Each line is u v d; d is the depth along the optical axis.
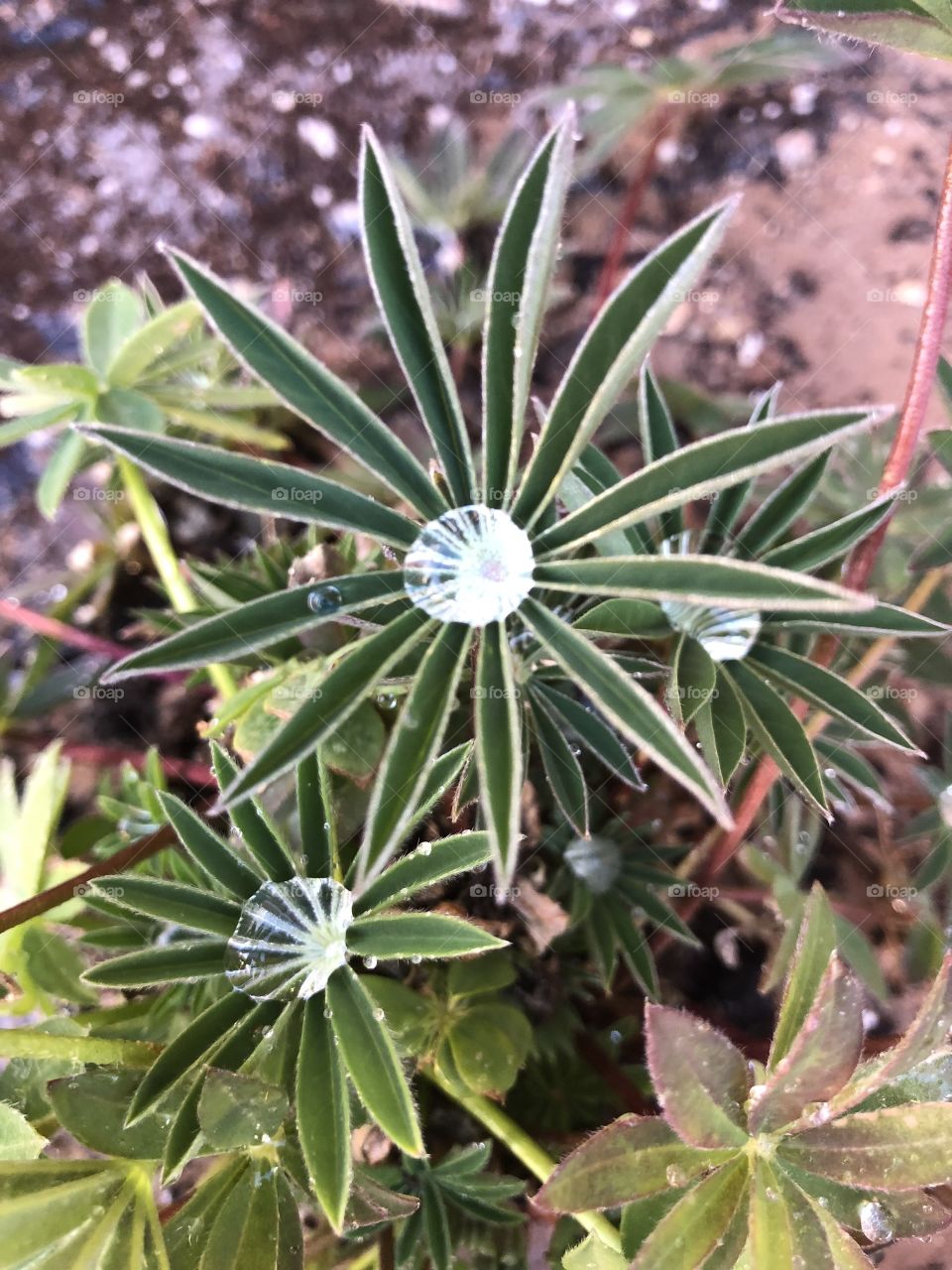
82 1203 0.10
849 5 0.10
